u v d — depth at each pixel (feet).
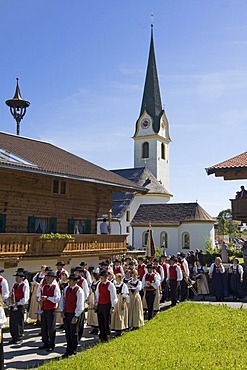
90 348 35.42
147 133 233.76
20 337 40.04
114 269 54.80
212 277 63.77
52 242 64.95
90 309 43.73
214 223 161.68
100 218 88.02
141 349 32.32
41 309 38.65
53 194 76.13
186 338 35.58
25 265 62.44
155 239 163.22
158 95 238.48
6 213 66.80
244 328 38.70
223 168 74.69
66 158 88.48
